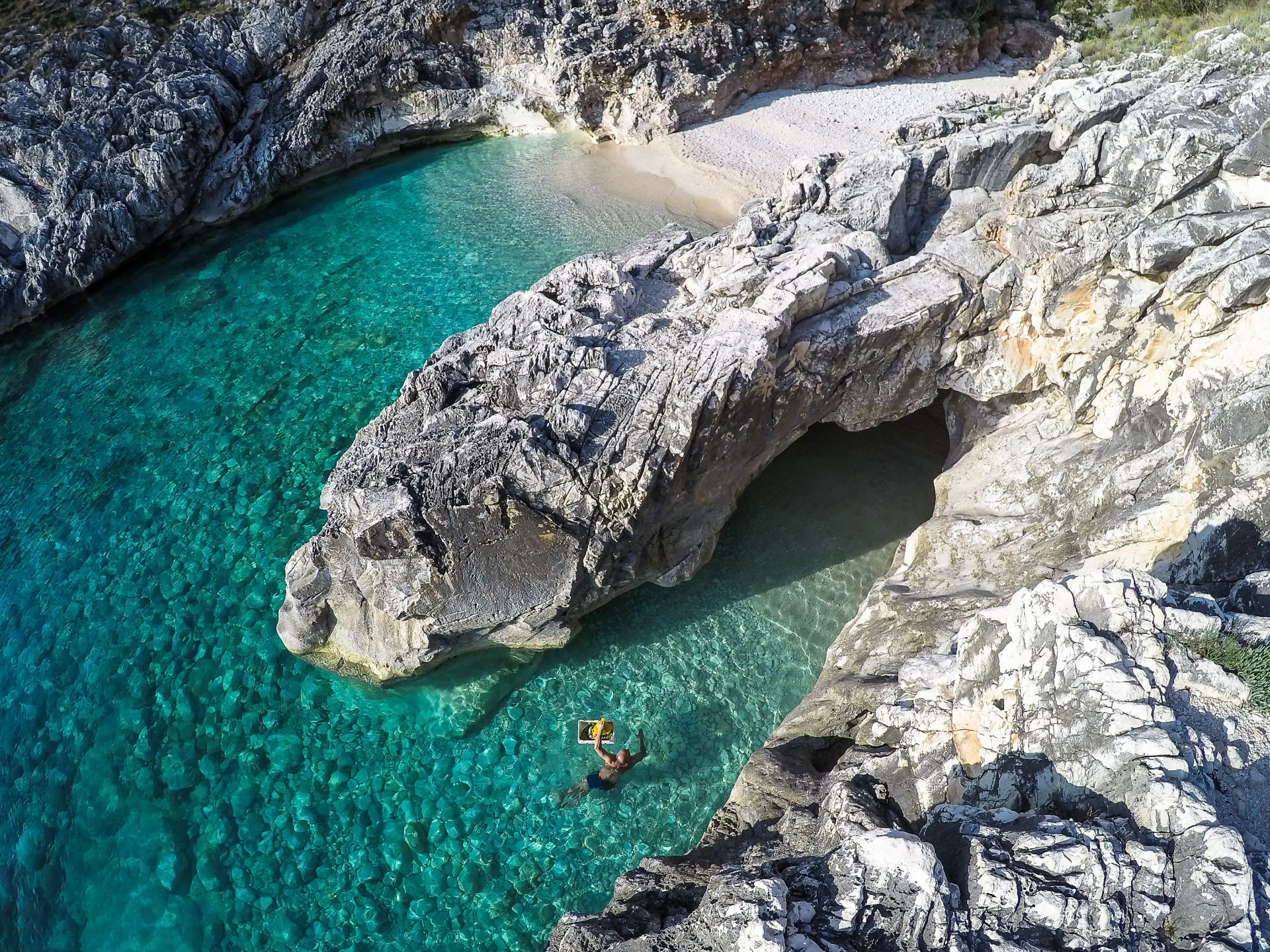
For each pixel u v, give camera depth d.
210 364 24.09
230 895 13.80
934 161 18.23
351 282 26.80
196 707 16.28
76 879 14.12
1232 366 13.85
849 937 8.84
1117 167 15.97
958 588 15.59
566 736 15.61
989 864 8.93
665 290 19.05
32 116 28.91
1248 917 8.00
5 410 23.39
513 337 17.88
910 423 20.97
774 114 33.34
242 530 19.42
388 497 15.40
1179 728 9.39
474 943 13.17
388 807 14.80
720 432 16.28
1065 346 16.38
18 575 18.98
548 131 34.72
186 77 30.73
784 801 12.72
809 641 16.77
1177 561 12.77
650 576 17.41
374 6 33.88
